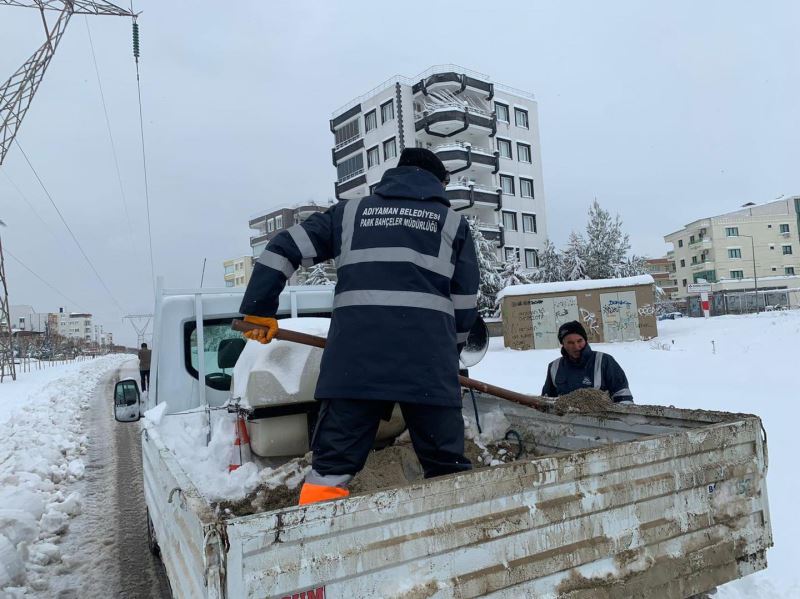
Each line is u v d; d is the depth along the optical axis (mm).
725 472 2119
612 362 3791
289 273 2223
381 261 2096
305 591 1315
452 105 38406
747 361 10742
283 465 2734
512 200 42438
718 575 2043
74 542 4422
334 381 2012
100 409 12703
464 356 3479
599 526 1785
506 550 1604
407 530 1461
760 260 70812
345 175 45250
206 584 1226
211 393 3803
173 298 3801
